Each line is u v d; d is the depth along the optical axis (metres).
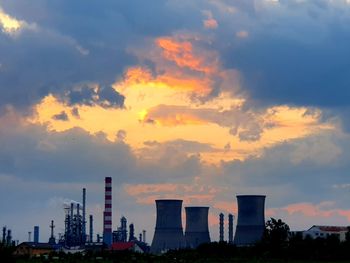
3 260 134.25
